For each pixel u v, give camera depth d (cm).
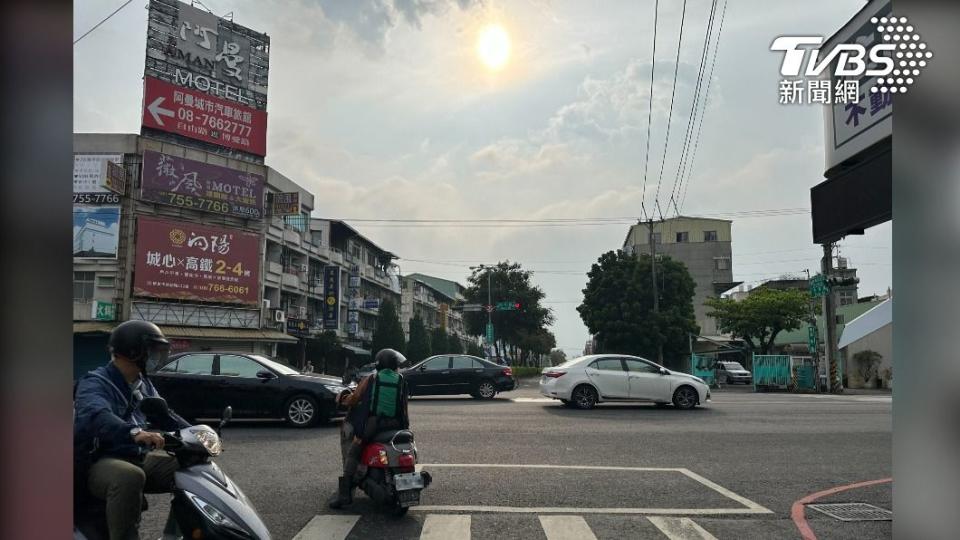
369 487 615
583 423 1298
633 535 562
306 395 1219
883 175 651
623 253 4216
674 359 4256
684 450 984
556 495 698
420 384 1964
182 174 3183
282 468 830
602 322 3975
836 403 1891
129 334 388
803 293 4453
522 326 6225
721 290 6259
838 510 649
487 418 1379
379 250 5572
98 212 3006
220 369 1230
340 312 4522
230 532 351
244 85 3488
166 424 407
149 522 582
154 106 3145
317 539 543
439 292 8031
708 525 595
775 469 848
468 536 555
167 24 3225
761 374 3192
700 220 6325
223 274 3284
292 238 3897
